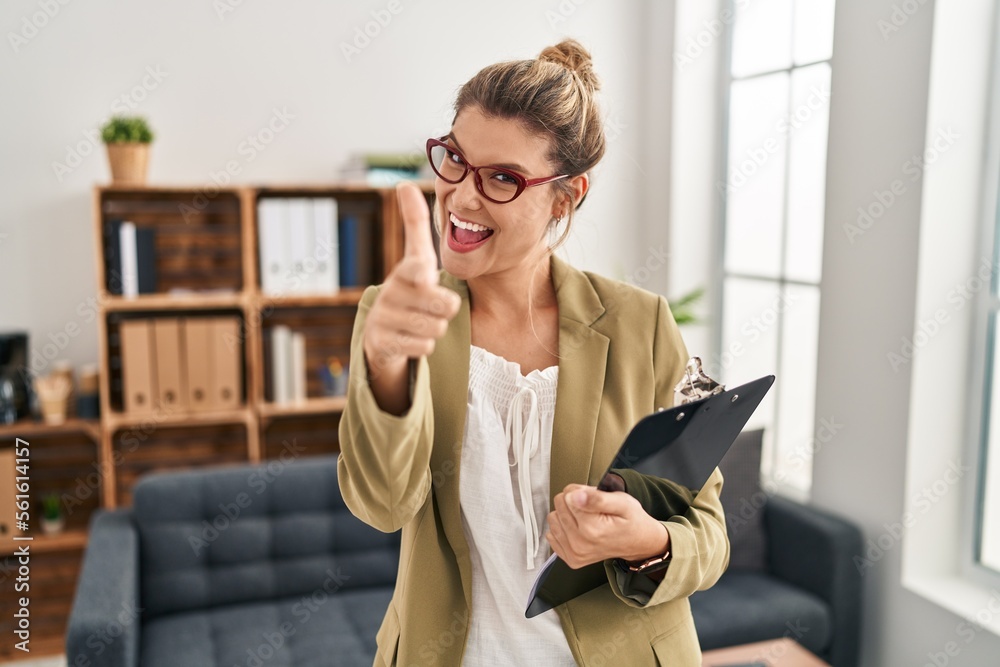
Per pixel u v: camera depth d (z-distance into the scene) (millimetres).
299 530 2922
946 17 2516
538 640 1003
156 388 3340
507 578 992
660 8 3877
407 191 680
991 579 2674
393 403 766
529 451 997
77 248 3432
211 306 3412
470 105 936
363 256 3580
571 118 949
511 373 1009
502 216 930
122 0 3365
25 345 3355
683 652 1039
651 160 4012
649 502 951
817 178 3240
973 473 2719
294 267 3416
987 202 2629
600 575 997
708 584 1000
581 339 1043
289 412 3434
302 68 3600
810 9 3236
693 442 886
